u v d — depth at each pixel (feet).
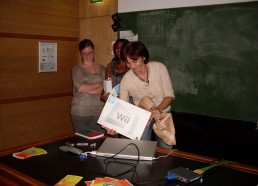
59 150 5.47
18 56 10.65
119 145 5.45
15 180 4.17
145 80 7.18
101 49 12.50
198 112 9.87
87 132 6.59
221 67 9.20
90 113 9.78
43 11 11.37
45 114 11.96
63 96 12.71
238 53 8.80
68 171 4.48
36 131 11.66
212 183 4.05
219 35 9.11
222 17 8.96
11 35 10.33
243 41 8.67
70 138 6.29
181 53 10.01
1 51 10.07
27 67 11.03
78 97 9.80
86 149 5.52
